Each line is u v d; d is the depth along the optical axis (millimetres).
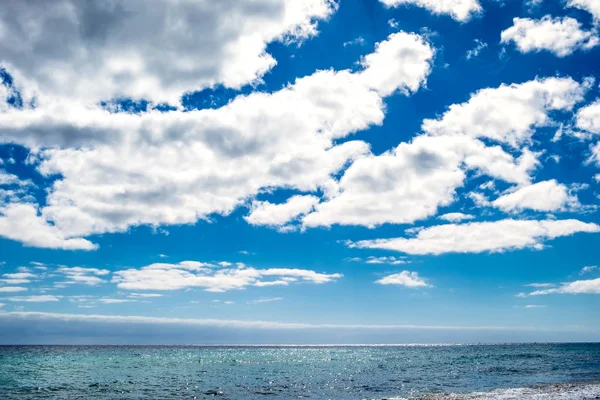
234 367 86125
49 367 86812
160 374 69062
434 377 59281
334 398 38844
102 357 133000
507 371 68750
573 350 180625
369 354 162750
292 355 156000
